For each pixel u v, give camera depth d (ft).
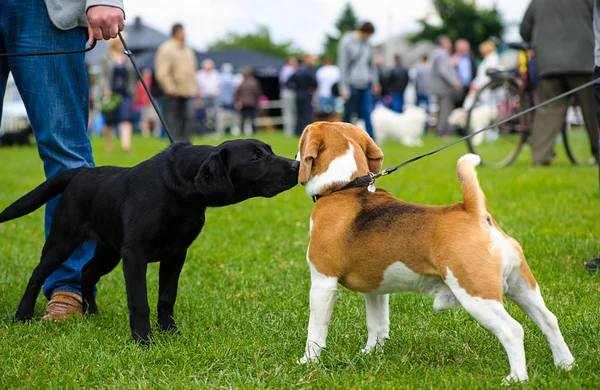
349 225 10.28
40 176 35.01
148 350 11.23
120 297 15.08
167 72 46.29
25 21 13.01
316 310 10.44
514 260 9.35
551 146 32.32
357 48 45.88
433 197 25.27
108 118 48.26
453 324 12.45
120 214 11.93
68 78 13.38
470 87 55.77
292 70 74.49
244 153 11.84
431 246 9.44
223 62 94.94
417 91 71.36
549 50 29.01
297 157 12.16
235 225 22.30
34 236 21.48
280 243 19.61
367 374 10.00
